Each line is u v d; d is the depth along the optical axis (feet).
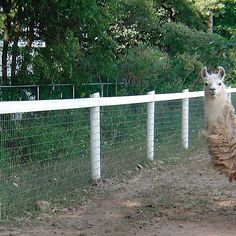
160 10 68.08
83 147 32.19
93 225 24.11
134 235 22.62
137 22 58.29
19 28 43.93
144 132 38.58
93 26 45.32
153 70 54.80
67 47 44.06
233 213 26.32
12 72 43.86
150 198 29.25
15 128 29.01
